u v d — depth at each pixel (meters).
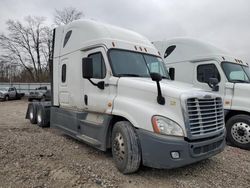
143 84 4.41
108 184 4.00
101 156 5.39
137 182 4.12
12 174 4.26
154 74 4.07
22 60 50.12
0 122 10.39
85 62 5.04
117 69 5.07
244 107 6.72
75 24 6.43
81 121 5.88
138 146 4.20
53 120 7.61
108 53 5.17
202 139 4.11
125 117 4.43
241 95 6.86
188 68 8.20
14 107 18.97
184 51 8.36
